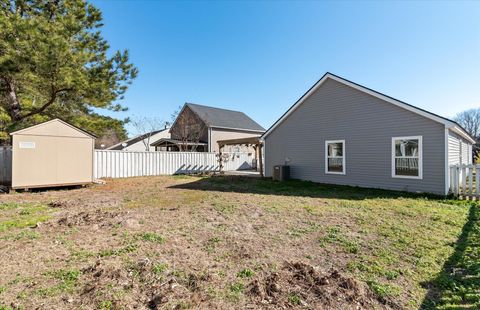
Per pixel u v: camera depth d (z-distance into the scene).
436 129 8.33
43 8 12.35
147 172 15.47
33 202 7.28
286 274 2.89
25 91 12.34
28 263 3.24
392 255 3.52
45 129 9.32
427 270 3.08
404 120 9.08
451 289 2.68
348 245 3.89
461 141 11.62
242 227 4.79
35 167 9.10
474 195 7.43
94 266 3.07
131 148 29.48
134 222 5.02
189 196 8.23
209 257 3.44
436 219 5.25
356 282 2.70
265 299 2.46
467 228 4.64
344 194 8.53
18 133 8.79
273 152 13.84
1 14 9.82
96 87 11.92
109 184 11.34
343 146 10.86
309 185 10.84
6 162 10.22
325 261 3.36
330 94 11.30
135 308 2.31
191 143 23.50
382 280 2.86
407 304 2.41
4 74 10.77
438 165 8.27
